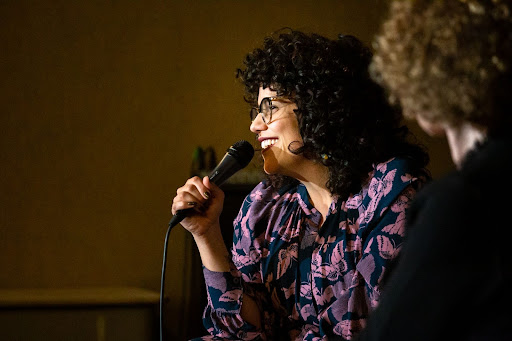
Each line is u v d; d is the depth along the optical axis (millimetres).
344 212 1942
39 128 4305
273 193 2199
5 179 4262
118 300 2988
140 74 4402
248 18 4504
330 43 2010
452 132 1060
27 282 4242
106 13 4379
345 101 1917
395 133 2031
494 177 947
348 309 1831
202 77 4453
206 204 2016
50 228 4289
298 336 2010
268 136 1992
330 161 1928
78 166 4332
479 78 969
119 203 4359
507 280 895
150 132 4402
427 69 998
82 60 4352
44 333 2947
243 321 2025
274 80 1958
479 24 974
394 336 948
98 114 4359
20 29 4301
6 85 4277
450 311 916
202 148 4418
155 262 4367
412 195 1812
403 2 1046
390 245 1771
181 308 4312
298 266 2008
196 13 4465
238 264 2133
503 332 895
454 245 921
